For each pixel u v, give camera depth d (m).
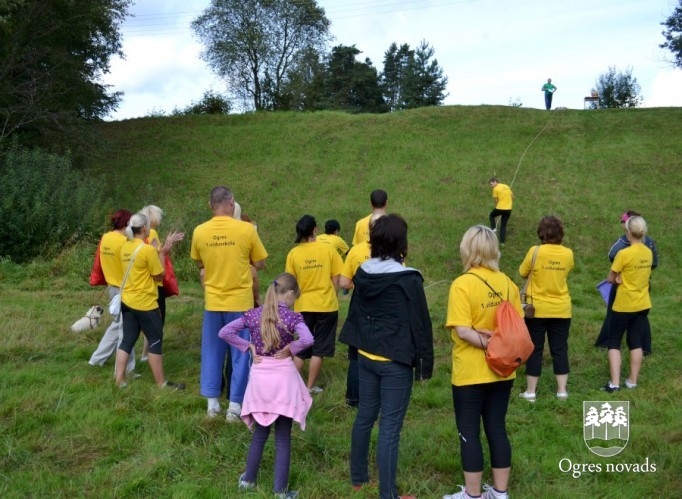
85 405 5.22
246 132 24.53
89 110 22.31
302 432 4.80
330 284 6.05
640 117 22.92
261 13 42.19
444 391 6.03
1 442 4.48
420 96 61.78
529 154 20.06
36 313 8.87
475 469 3.73
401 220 3.94
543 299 5.78
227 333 4.19
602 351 7.47
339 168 20.36
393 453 3.74
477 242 3.85
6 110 16.61
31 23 17.31
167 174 20.41
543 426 5.14
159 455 4.36
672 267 13.17
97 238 14.62
